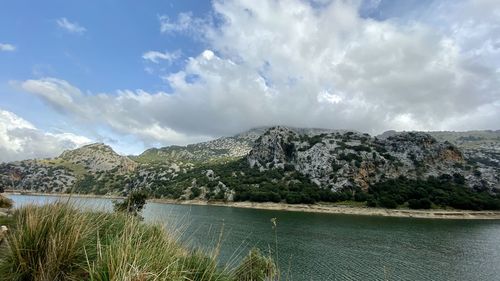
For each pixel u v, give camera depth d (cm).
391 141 17988
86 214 602
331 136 19350
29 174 13325
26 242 453
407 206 12281
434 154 16875
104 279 368
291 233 6944
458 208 12144
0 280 418
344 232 7356
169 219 757
